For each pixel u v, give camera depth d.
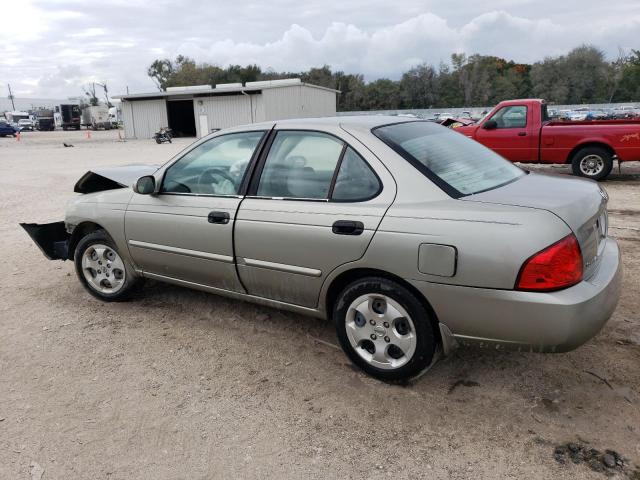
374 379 3.39
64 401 3.31
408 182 3.11
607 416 2.94
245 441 2.88
